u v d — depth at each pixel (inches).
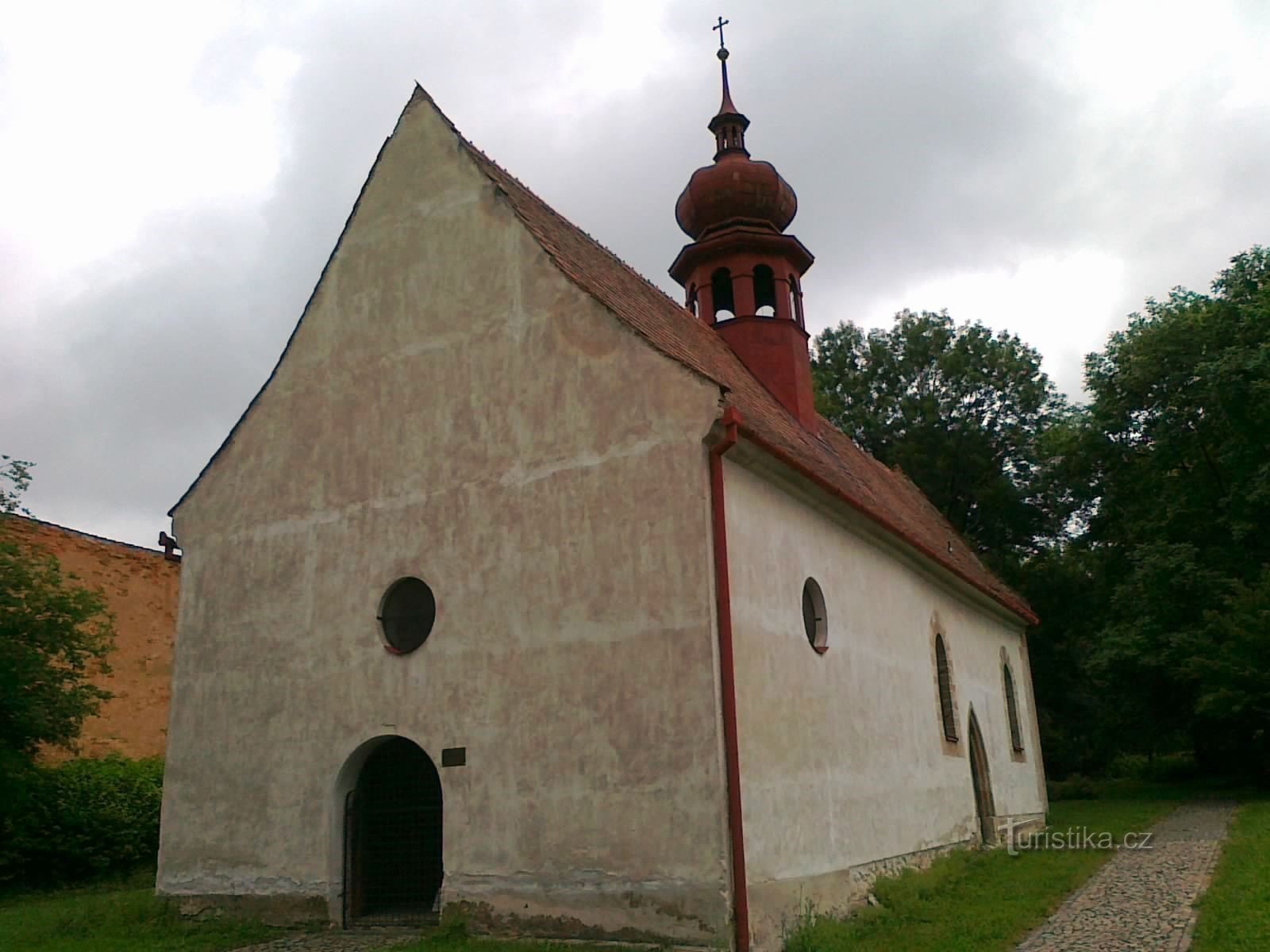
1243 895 449.4
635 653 411.2
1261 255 1234.6
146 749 832.9
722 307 743.1
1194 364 1168.8
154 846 730.8
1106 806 1082.7
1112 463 1275.8
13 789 627.5
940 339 1531.7
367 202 541.0
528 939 406.3
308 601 506.0
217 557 543.2
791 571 476.7
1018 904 481.1
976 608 832.9
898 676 604.1
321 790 478.0
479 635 450.9
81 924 488.1
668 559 412.5
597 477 437.4
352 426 515.5
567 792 413.7
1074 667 1395.2
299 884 473.7
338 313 535.8
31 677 631.8
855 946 398.3
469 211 505.4
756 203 733.9
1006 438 1482.5
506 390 472.1
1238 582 1061.8
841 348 1599.4
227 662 523.2
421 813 472.4
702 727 391.2
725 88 807.7
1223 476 1198.9
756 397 624.1
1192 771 1440.7
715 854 378.3
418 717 458.3
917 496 1116.5
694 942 376.2
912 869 562.3
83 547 824.9
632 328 443.8
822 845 456.8
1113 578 1304.1
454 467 478.0
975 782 758.5
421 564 475.8
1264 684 994.1
